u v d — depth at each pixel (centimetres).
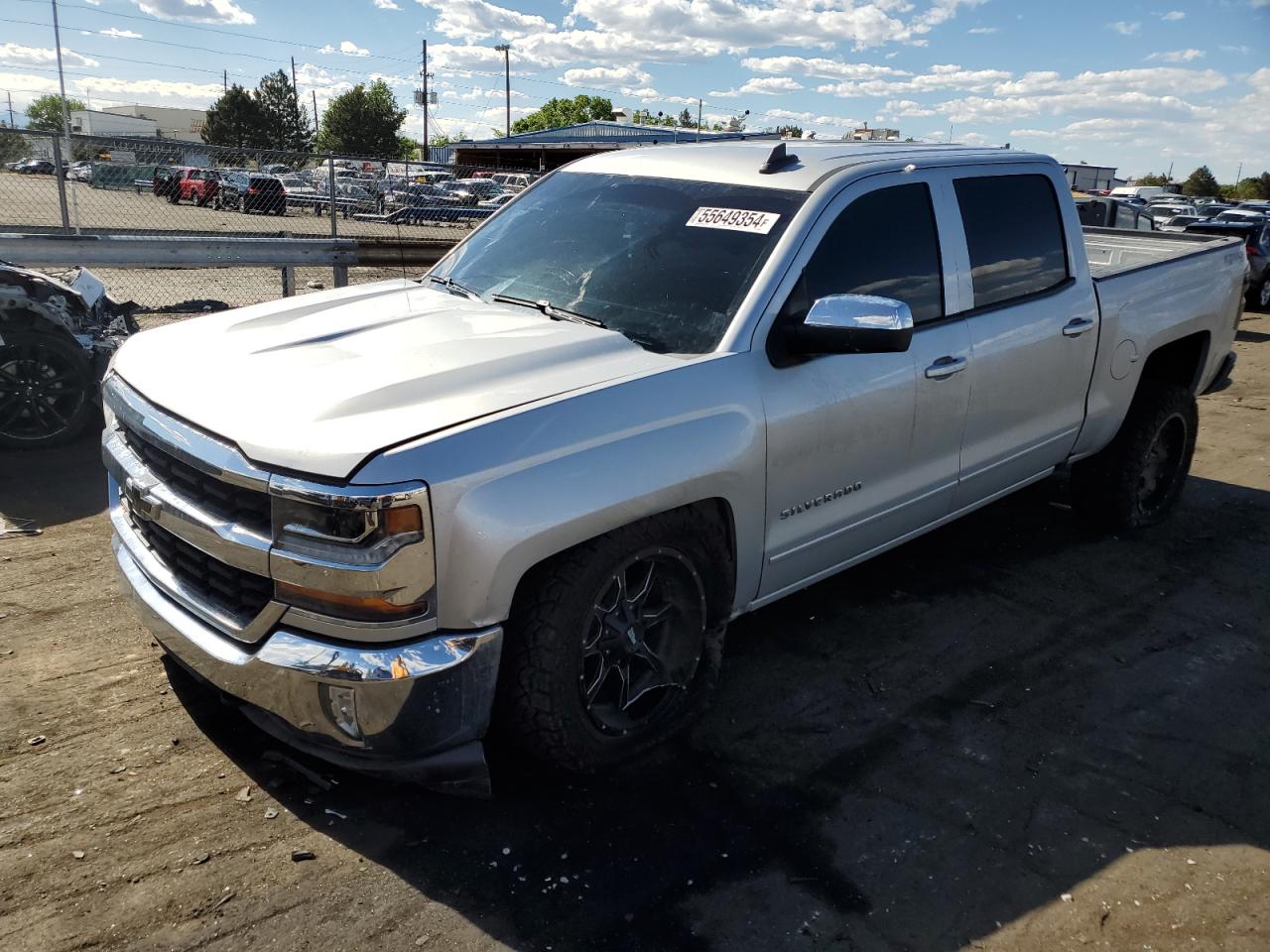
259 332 320
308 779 293
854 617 425
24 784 282
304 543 244
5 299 585
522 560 254
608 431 272
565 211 396
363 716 248
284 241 887
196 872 253
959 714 352
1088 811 301
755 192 357
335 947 233
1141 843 288
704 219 355
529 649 269
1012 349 406
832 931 247
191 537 266
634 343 314
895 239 366
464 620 252
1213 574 489
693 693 324
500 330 314
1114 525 527
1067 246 445
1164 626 431
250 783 290
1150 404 504
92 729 311
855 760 321
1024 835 288
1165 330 493
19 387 593
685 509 297
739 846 276
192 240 829
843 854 276
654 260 348
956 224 390
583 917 247
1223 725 354
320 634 250
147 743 305
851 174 357
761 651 392
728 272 332
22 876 247
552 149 4984
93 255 782
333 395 263
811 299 332
